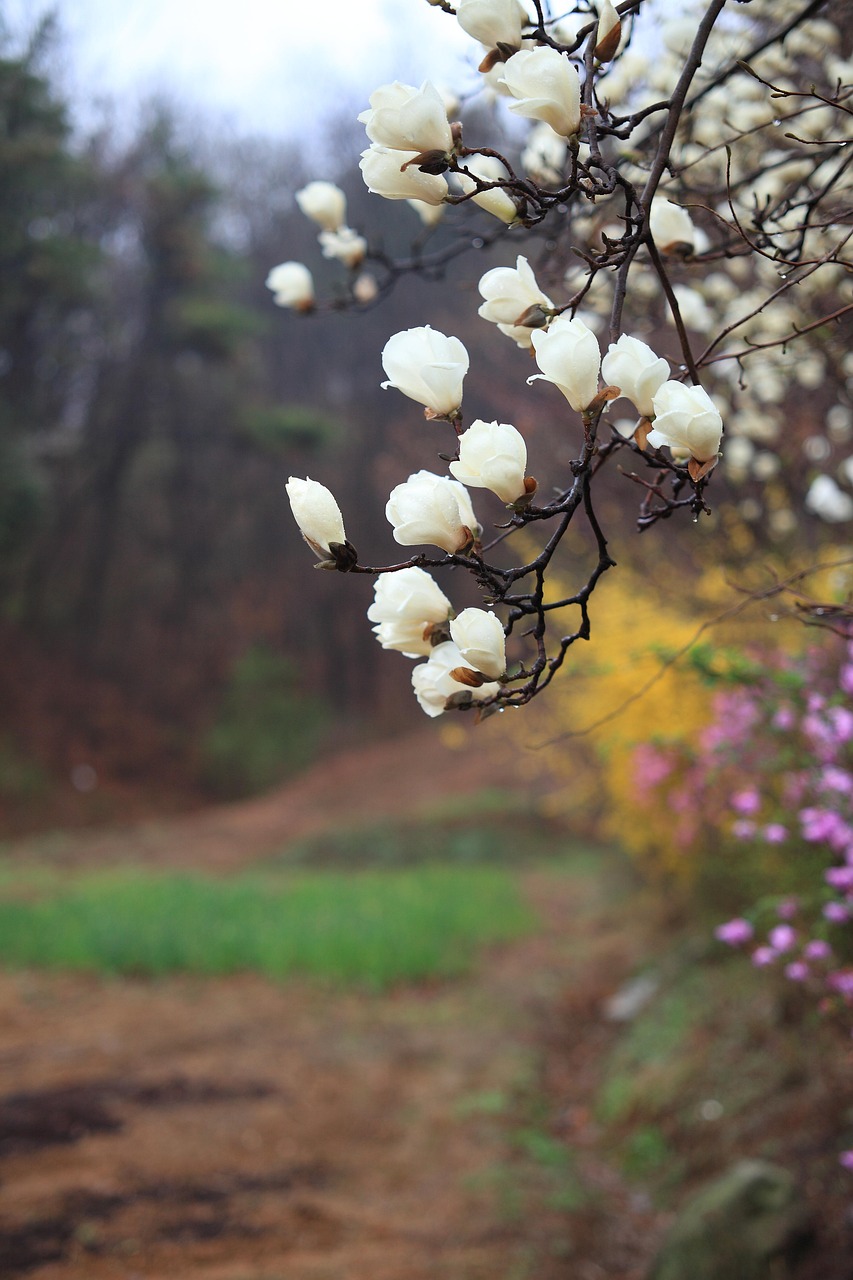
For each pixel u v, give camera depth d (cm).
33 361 2308
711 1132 454
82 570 2970
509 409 711
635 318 282
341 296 271
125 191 2400
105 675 2933
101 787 2505
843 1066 398
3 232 1803
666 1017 593
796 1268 338
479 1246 428
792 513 498
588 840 1702
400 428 1872
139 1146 543
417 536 128
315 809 2097
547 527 693
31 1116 576
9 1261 412
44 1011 806
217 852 1800
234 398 3127
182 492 3334
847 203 252
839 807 313
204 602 3347
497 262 905
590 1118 559
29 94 1553
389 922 1049
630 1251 407
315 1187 502
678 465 134
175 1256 423
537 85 134
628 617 666
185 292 2788
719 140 261
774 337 298
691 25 245
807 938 329
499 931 1075
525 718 944
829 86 259
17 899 1241
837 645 341
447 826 1786
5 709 2533
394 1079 664
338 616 3444
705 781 420
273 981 905
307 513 129
